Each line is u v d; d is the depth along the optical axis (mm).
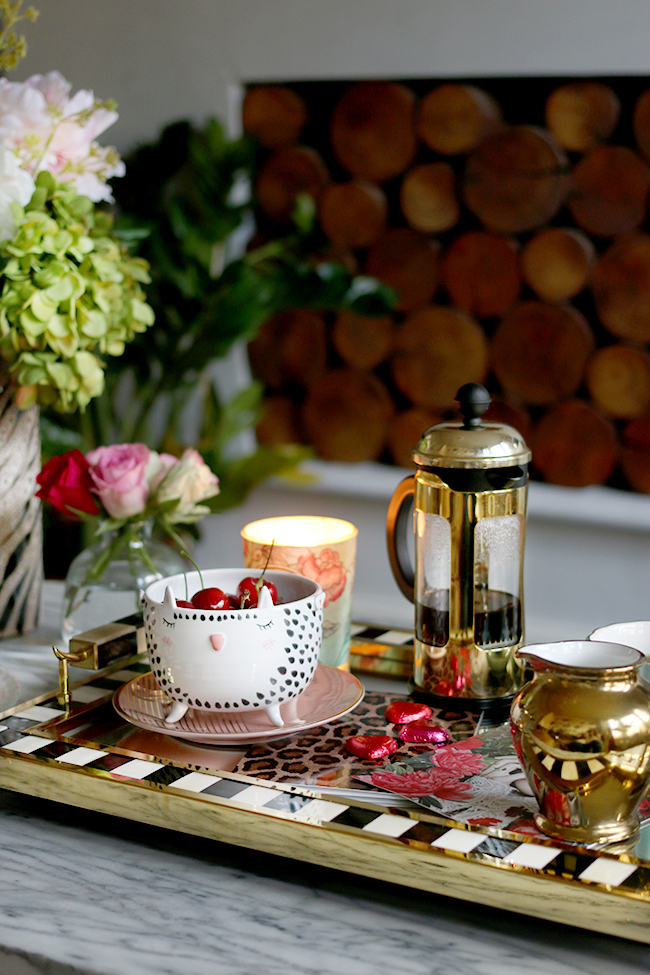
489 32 1878
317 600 686
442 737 684
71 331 840
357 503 2211
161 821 602
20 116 837
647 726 535
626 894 490
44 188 850
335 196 2111
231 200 2186
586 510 1986
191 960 503
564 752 532
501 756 659
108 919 540
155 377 2307
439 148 1988
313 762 651
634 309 1900
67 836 633
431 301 2107
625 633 648
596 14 1786
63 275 828
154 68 2182
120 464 855
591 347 1961
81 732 699
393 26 1953
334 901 562
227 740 667
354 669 850
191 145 2047
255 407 2215
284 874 590
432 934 530
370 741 664
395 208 2156
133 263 943
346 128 2057
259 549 793
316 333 2209
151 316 934
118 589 884
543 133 1916
